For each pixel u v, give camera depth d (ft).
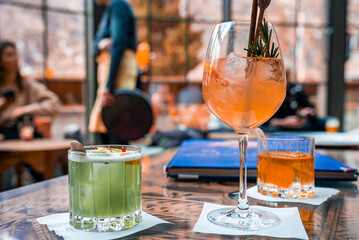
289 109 12.53
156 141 7.72
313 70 16.15
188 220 1.47
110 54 7.90
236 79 1.47
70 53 13.32
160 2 14.23
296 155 1.88
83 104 13.56
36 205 1.72
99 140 9.91
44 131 11.36
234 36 1.48
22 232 1.33
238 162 2.33
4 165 7.20
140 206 1.46
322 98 16.39
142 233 1.32
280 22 15.52
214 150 2.87
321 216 1.52
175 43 14.51
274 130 10.41
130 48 8.16
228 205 1.69
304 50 15.93
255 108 1.49
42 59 12.98
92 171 1.36
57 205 1.72
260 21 1.46
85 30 13.37
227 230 1.33
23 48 12.65
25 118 10.18
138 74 8.68
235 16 14.67
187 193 1.93
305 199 1.81
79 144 1.44
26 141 8.61
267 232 1.31
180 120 11.40
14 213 1.59
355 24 16.51
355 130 17.02
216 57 1.51
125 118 7.87
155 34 14.28
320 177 2.12
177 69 14.55
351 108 16.94
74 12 13.17
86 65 13.43
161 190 2.00
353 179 2.10
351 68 16.71
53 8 12.93
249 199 1.85
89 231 1.34
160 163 2.93
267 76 1.47
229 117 1.54
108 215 1.35
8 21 12.27
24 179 7.45
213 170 2.17
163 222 1.44
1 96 10.48
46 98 11.12
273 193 1.87
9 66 10.72
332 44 16.11
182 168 2.20
